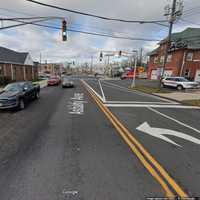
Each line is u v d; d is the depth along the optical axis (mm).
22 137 5883
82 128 6836
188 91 21734
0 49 30094
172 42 34281
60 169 3963
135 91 21922
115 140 5699
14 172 3842
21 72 33438
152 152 4906
